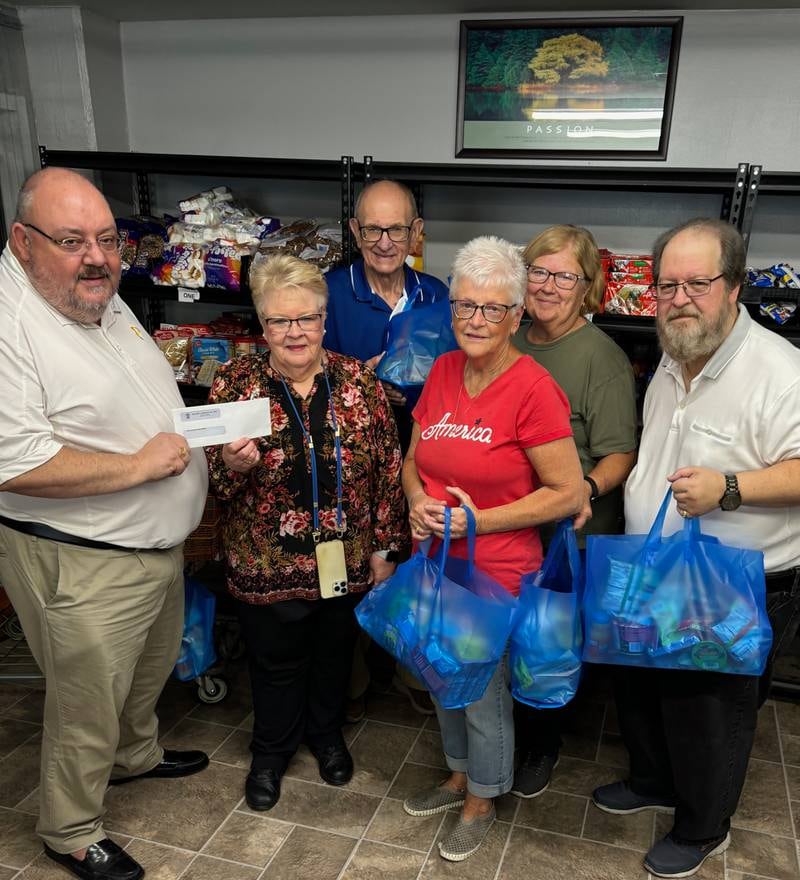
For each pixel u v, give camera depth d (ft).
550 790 7.30
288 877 6.28
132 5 9.91
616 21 9.19
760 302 8.32
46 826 6.19
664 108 9.34
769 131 9.21
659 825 6.87
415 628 5.62
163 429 6.13
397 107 10.24
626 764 7.70
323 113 10.52
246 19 10.42
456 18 9.71
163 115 11.09
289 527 6.51
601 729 8.26
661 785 6.89
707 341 5.45
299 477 6.44
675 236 5.49
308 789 7.28
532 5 9.24
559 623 5.69
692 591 5.31
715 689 5.72
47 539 5.75
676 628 5.29
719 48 9.09
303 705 7.33
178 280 9.57
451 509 5.63
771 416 5.28
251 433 5.98
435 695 5.69
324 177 8.86
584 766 7.66
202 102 10.90
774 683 8.80
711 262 5.29
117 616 5.93
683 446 5.75
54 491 5.41
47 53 10.32
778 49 8.96
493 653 5.53
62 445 5.44
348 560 6.72
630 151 9.56
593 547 5.74
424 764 7.65
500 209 10.30
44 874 6.26
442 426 6.00
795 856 6.55
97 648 5.84
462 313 5.58
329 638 7.06
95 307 5.55
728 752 5.90
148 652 6.74
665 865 6.28
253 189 11.05
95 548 5.84
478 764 6.37
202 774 7.45
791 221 9.44
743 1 8.66
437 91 10.05
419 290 7.92
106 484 5.49
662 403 6.16
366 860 6.47
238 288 9.43
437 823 6.88
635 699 6.64
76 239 5.27
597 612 5.55
